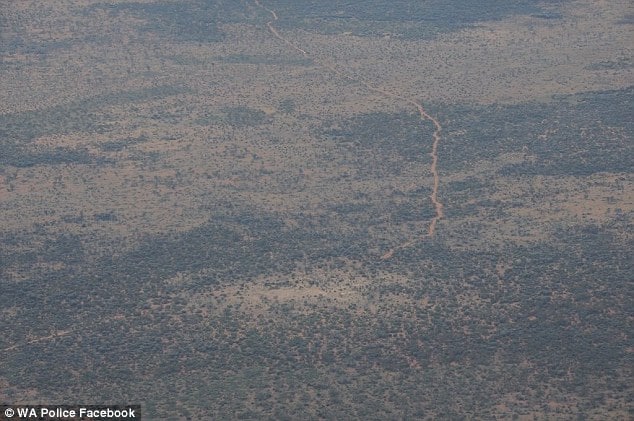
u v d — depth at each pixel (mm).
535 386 178125
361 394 175875
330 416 169625
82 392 177875
